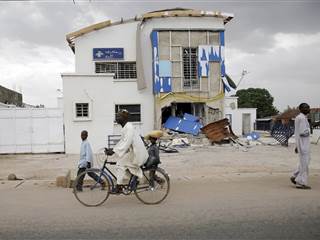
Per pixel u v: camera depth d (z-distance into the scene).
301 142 10.05
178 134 29.23
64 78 22.80
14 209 8.10
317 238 5.84
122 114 8.33
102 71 31.08
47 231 6.41
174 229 6.41
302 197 8.92
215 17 31.36
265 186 10.53
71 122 22.89
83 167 9.93
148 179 8.45
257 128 50.91
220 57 31.34
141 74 30.45
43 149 23.05
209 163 16.77
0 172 14.77
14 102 35.25
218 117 31.28
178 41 30.92
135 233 6.23
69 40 30.86
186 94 30.86
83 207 8.20
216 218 7.07
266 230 6.27
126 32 31.00
